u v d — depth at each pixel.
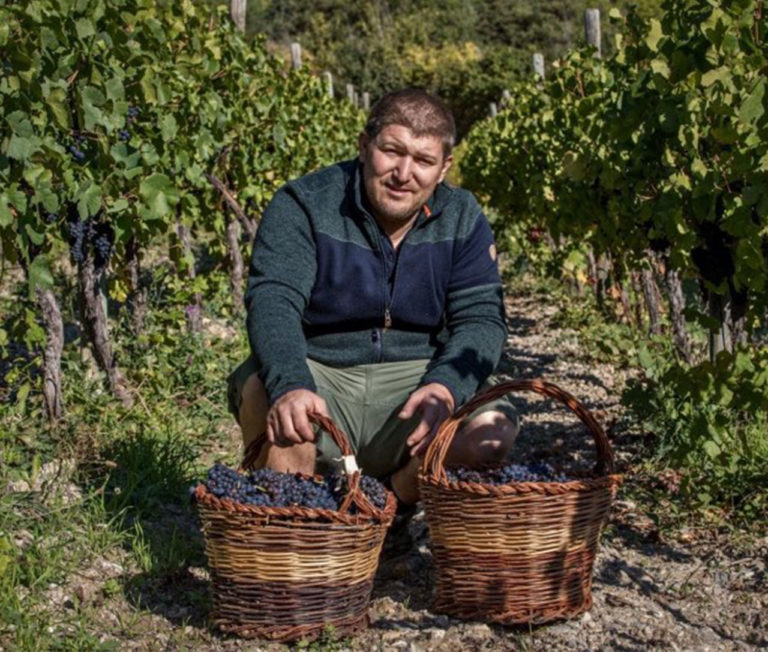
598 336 8.15
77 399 4.99
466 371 3.28
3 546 3.12
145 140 5.20
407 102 3.18
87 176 4.61
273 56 9.76
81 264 5.08
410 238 3.39
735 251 4.41
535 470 3.29
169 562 3.54
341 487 3.07
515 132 11.28
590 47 8.02
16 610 3.04
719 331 4.81
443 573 3.20
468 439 3.38
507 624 3.14
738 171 3.88
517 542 3.08
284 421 2.97
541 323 9.78
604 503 3.18
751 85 3.88
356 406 3.48
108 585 3.30
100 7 4.58
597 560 3.86
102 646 2.93
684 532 4.14
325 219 3.37
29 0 3.86
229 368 6.37
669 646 3.14
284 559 2.94
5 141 3.75
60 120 4.03
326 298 3.40
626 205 5.17
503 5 57.06
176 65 6.15
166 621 3.17
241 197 8.09
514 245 13.62
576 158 5.83
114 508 3.91
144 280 7.61
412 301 3.42
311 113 10.92
